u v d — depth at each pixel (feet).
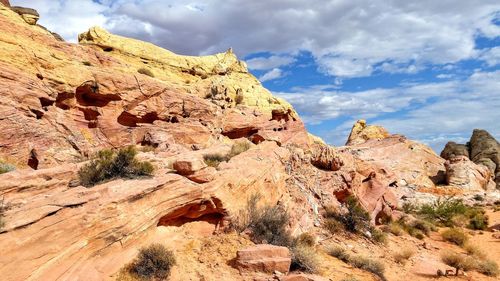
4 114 56.59
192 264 40.29
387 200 93.56
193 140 90.27
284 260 40.70
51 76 70.18
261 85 149.89
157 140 80.94
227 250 44.39
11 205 30.37
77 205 32.19
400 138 185.68
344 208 75.51
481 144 212.43
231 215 48.98
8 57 64.03
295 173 76.23
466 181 156.87
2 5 74.95
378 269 51.52
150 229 39.73
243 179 54.08
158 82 92.02
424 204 126.82
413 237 81.41
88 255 32.09
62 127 67.87
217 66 140.05
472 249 74.02
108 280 32.76
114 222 34.65
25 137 59.00
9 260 25.84
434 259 65.72
